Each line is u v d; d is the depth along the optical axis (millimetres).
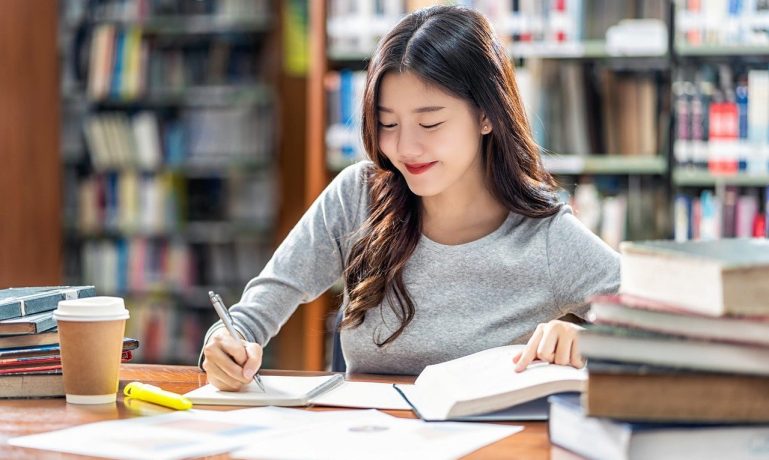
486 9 3572
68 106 4773
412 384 1540
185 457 1070
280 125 4574
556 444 1131
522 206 1850
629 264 1118
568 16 3533
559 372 1316
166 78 4629
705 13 3449
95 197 4715
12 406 1369
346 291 1922
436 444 1119
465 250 1848
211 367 1453
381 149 1713
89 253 4750
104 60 4652
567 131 3562
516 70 3578
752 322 989
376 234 1853
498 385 1292
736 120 3438
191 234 4621
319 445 1113
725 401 1003
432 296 1839
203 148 4598
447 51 1650
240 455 1067
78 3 4707
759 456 1006
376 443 1122
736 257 1020
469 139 1695
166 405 1366
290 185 4598
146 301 4715
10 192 4242
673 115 3479
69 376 1379
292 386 1493
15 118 4270
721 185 3486
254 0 4535
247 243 4645
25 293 1583
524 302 1831
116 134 4684
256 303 1870
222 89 4570
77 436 1171
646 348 1026
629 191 3604
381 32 3693
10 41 4234
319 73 3697
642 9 3502
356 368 1877
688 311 1016
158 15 4625
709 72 3510
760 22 3412
